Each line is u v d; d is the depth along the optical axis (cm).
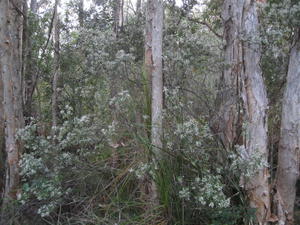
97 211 405
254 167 364
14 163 445
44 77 767
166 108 419
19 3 520
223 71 446
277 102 495
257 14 427
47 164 402
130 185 418
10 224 402
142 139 383
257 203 397
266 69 470
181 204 380
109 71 477
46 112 712
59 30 795
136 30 594
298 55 404
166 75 436
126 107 419
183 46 441
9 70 452
